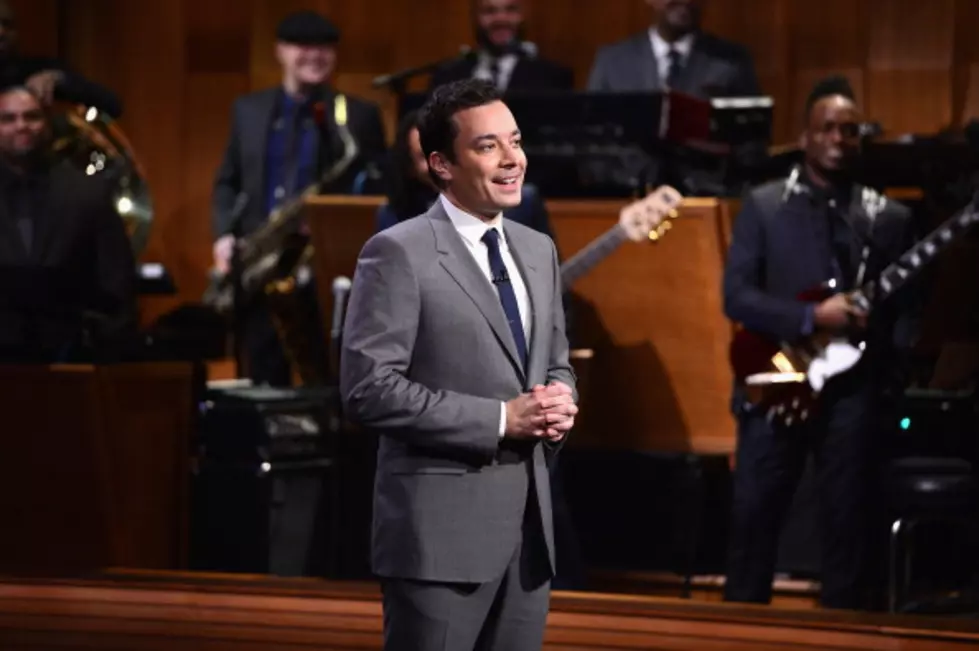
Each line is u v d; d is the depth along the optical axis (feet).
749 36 90.89
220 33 99.19
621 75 77.97
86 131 75.77
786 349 60.03
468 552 35.88
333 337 66.08
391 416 35.42
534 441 36.35
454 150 36.65
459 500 35.96
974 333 64.85
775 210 61.16
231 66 99.09
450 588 36.17
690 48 77.56
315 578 65.10
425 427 35.29
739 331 61.26
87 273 68.28
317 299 73.15
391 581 36.73
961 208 64.90
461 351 36.29
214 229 81.97
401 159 56.90
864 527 59.36
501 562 36.19
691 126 66.44
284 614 56.39
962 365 64.85
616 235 61.98
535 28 94.22
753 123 67.67
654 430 67.77
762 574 60.49
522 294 37.52
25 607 57.82
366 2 97.09
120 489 66.39
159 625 55.98
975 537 62.69
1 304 66.59
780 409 59.57
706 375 66.74
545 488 37.24
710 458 67.15
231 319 77.97
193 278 99.04
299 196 78.69
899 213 61.21
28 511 66.13
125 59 99.81
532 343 37.19
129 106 99.30
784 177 68.23
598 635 53.36
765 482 60.13
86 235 67.82
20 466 65.98
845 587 59.36
